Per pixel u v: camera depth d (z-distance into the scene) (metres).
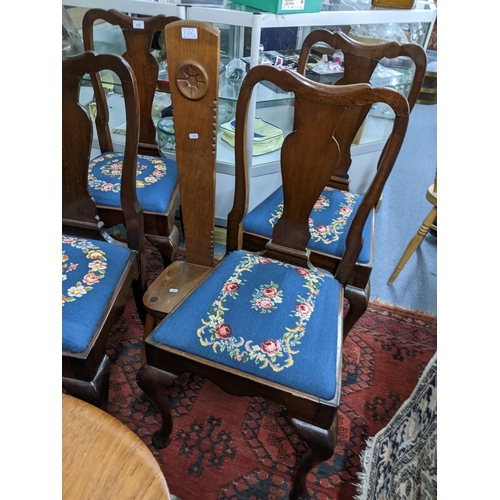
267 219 1.10
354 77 1.17
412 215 2.06
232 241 1.01
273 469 0.99
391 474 0.85
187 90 0.83
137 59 1.22
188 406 1.12
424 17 1.51
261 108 1.57
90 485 0.46
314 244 1.04
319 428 0.73
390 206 2.12
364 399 1.17
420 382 0.87
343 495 0.95
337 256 1.02
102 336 0.82
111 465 0.48
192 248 1.12
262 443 1.05
